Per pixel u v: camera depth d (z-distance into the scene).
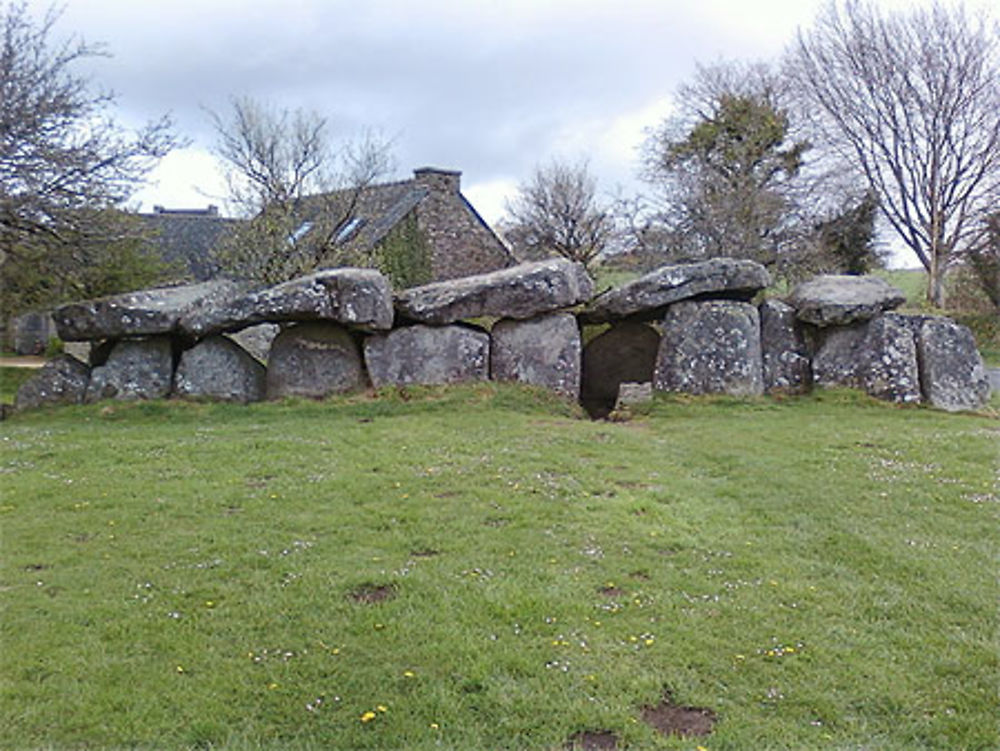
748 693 5.21
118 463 10.79
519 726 4.81
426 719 4.88
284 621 6.07
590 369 17.95
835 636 5.93
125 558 7.36
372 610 6.20
